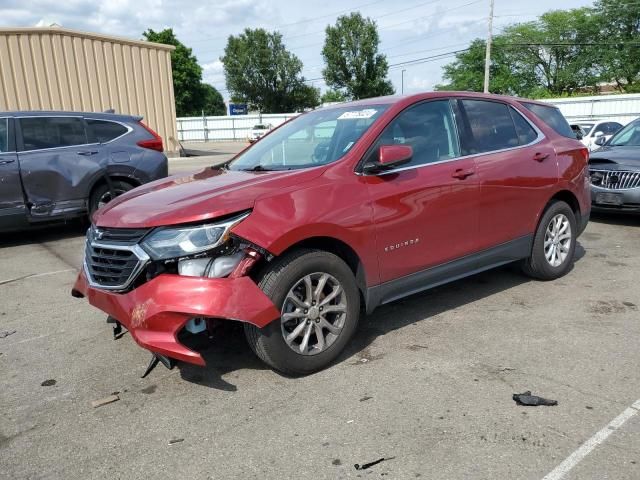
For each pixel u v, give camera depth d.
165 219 3.16
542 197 5.01
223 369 3.65
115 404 3.26
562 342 3.92
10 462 2.73
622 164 7.79
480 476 2.50
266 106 77.25
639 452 2.64
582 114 31.33
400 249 3.91
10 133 7.20
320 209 3.45
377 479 2.51
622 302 4.74
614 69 50.59
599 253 6.48
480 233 4.50
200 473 2.60
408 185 3.92
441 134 4.36
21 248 7.39
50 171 7.36
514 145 4.91
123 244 3.28
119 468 2.66
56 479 2.60
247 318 3.11
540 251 5.12
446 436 2.81
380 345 3.95
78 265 6.43
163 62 20.17
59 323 4.59
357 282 3.78
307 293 3.43
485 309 4.61
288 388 3.37
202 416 3.09
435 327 4.25
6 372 3.71
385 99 4.40
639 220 8.51
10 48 16.38
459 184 4.25
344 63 68.62
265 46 74.81
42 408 3.24
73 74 17.52
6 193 7.08
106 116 8.09
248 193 3.34
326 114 4.59
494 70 55.78
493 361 3.65
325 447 2.76
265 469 2.61
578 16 53.50
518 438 2.78
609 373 3.44
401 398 3.21
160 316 3.07
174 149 21.39
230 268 3.13
